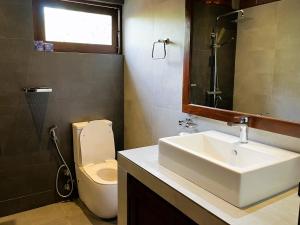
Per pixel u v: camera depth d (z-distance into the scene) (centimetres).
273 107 132
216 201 98
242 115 145
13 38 209
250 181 95
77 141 235
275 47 130
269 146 132
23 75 216
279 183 107
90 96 251
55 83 231
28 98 221
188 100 180
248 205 96
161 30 202
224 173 98
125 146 275
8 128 217
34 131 228
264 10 134
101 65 253
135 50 242
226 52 155
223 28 155
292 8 123
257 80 139
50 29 234
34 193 238
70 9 239
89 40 254
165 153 129
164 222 118
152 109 222
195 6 170
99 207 213
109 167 235
